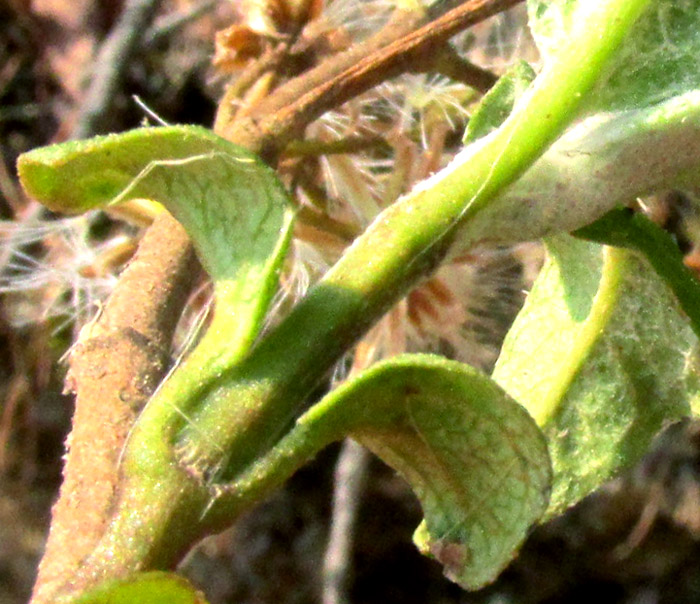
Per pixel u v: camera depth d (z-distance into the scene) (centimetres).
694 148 9
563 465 11
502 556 9
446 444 9
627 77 9
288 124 13
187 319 18
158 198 9
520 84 11
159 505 8
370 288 8
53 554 8
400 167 17
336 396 8
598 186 9
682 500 38
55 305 29
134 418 10
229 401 8
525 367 12
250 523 41
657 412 11
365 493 41
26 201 32
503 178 9
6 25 34
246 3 16
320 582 40
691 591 39
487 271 22
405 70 13
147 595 7
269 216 8
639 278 11
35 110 35
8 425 34
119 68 30
